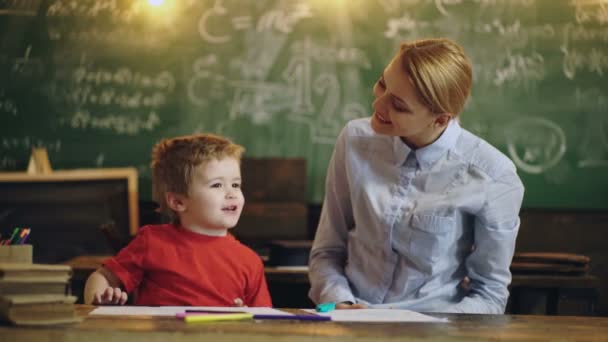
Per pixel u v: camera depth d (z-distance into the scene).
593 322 1.51
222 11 3.91
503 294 1.87
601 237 3.88
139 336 1.22
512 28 3.90
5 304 1.25
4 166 3.89
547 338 1.29
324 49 3.91
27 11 3.91
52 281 1.29
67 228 3.79
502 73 3.90
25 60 3.91
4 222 3.73
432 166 1.83
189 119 3.92
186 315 1.38
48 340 1.21
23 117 3.91
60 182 3.79
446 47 1.71
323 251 1.99
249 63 3.92
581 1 3.89
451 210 1.80
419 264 1.83
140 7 3.91
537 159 3.90
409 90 1.66
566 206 3.89
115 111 3.92
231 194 1.85
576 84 3.90
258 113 3.92
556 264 2.80
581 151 3.89
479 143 1.85
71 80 3.92
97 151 3.92
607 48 3.89
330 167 1.98
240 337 1.23
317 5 3.91
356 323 1.38
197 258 1.80
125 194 3.84
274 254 2.93
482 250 1.84
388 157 1.87
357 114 3.92
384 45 3.91
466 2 3.90
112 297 1.62
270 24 3.91
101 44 3.91
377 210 1.84
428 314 1.57
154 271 1.79
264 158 3.80
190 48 3.91
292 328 1.30
